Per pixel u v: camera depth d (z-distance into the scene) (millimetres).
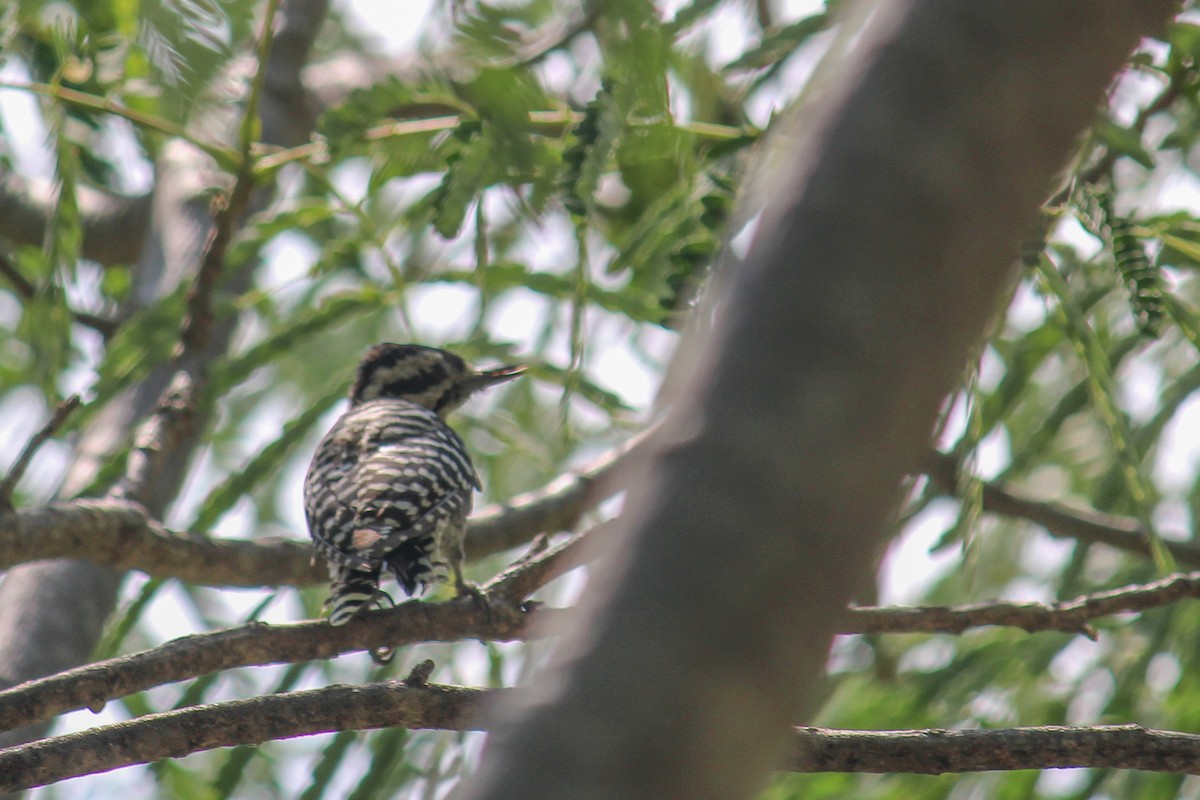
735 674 2658
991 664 10961
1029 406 13320
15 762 6340
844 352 2777
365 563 8281
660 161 9438
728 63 8172
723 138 8867
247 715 6684
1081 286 9844
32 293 12438
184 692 9906
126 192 15125
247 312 13414
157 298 12617
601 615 2695
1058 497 13133
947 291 2824
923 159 2842
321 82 14086
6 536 8336
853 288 2797
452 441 10039
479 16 4711
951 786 10492
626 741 2609
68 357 10930
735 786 2637
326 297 10617
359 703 6789
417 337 11430
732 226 5645
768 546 2701
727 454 2740
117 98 9758
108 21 8297
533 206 7719
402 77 7855
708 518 2715
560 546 8383
